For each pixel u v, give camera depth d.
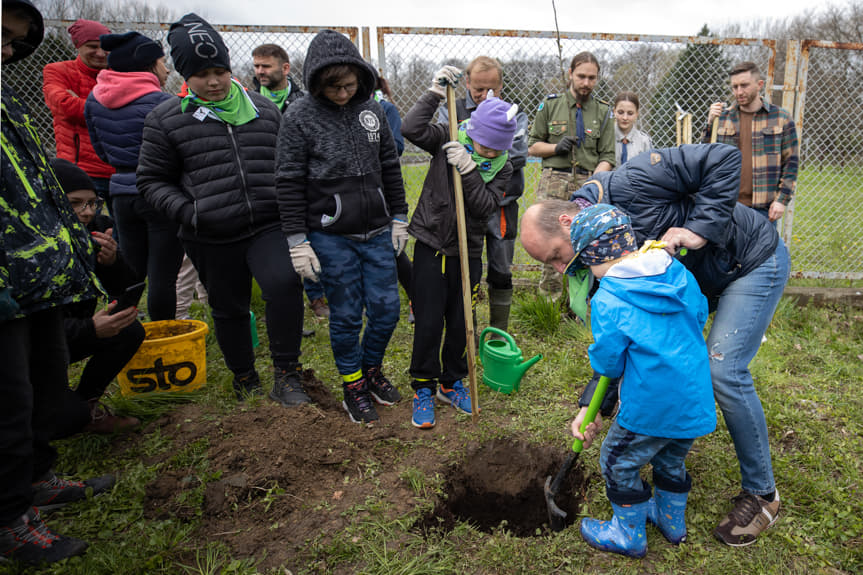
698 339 1.96
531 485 2.86
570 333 4.25
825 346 4.14
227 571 2.05
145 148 2.78
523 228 2.12
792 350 4.07
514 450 2.95
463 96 4.20
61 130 3.95
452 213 2.86
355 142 2.74
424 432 3.01
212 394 3.31
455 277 3.02
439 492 2.54
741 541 2.21
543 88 5.08
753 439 2.16
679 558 2.15
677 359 1.87
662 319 1.88
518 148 3.74
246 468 2.58
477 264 3.11
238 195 2.85
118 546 2.15
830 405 3.28
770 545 2.21
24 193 1.87
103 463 2.69
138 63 3.41
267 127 2.99
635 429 1.93
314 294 4.66
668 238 2.05
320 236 2.82
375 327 3.07
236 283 3.06
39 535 2.09
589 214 1.95
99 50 3.92
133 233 3.61
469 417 3.14
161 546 2.16
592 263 1.99
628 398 1.93
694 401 1.91
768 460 2.21
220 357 3.88
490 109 2.76
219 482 2.48
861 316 4.76
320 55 2.51
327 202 2.76
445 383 3.28
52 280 1.92
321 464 2.65
